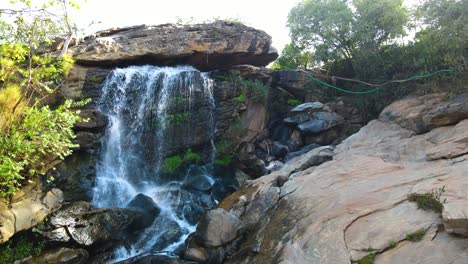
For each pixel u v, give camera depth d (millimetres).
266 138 12680
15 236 6223
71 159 8508
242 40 13766
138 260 6672
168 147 10977
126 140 10742
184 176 10750
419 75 11109
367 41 12914
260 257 5973
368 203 6301
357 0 13609
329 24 13625
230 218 6938
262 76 13047
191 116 11352
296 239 5984
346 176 7742
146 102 11422
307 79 13617
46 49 10617
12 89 7035
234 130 11789
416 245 4961
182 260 6613
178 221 8688
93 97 10992
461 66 9812
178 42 12984
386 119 10516
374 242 5285
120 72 11547
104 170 9648
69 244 6488
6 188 6398
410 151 8477
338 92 13883
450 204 5191
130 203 8648
